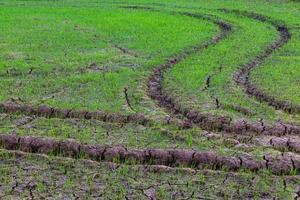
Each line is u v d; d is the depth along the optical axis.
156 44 21.09
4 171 9.99
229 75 16.59
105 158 10.73
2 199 9.02
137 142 11.18
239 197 9.25
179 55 19.53
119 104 13.31
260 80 15.81
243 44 21.53
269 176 10.04
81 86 14.96
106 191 9.37
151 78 16.56
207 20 27.94
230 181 9.80
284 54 20.08
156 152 10.73
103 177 9.87
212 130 12.18
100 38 22.25
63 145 11.01
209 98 13.94
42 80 15.49
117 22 26.19
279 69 17.28
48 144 11.06
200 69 17.22
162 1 34.78
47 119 12.42
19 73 16.36
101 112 12.70
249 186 9.63
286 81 15.71
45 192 9.29
